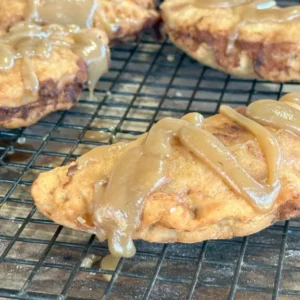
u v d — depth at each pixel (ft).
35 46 0.83
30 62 0.81
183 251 0.69
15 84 0.79
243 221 0.64
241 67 0.90
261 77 0.90
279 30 0.87
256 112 0.69
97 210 0.63
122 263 0.65
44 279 0.66
